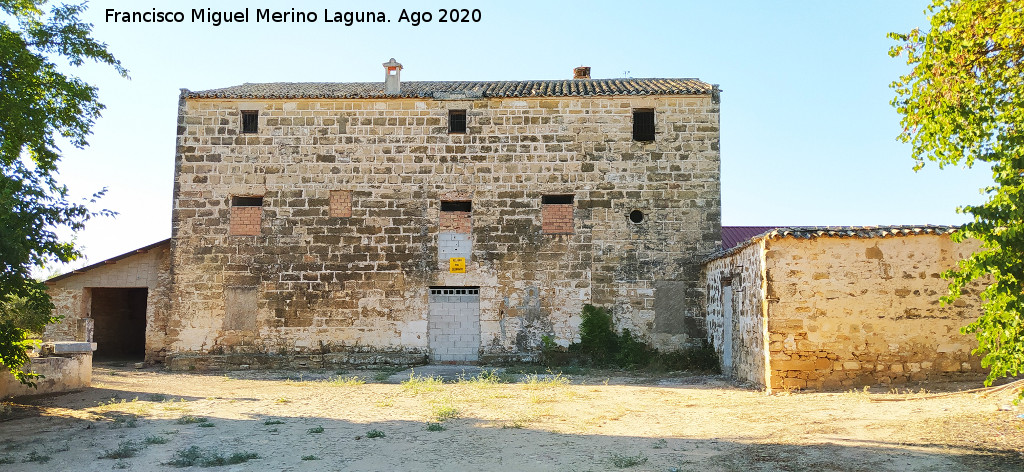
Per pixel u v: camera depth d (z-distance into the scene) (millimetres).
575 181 19594
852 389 12844
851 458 7551
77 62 14695
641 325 19109
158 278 20453
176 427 10008
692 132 19625
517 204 19609
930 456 7492
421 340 19281
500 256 19438
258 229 19703
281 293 19453
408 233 19594
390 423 10281
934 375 12914
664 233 19375
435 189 19719
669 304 19156
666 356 18734
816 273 13211
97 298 24781
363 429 9812
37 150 13719
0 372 12469
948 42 8906
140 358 23906
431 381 15211
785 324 13133
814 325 13109
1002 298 7289
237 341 19312
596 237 19422
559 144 19734
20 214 10070
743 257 15172
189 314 19406
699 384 15328
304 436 9320
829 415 10227
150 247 20375
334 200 19766
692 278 19188
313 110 20000
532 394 13445
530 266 19406
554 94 19812
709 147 19531
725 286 17062
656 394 13531
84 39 14711
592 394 13562
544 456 8047
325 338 19312
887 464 7277
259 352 19281
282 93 20422
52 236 10633
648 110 19953
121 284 20469
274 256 19562
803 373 13023
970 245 13109
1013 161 7094
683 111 19688
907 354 12984
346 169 19812
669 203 19438
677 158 19562
